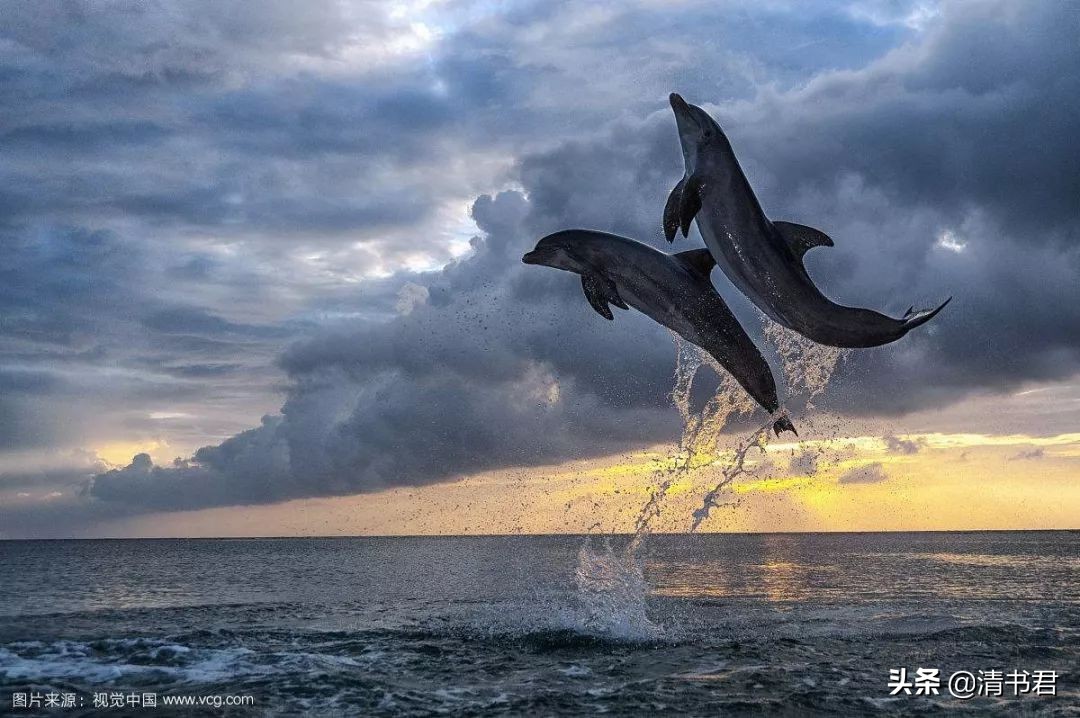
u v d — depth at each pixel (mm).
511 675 13461
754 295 9016
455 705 11484
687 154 9258
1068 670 13844
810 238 8938
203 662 14773
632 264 9984
